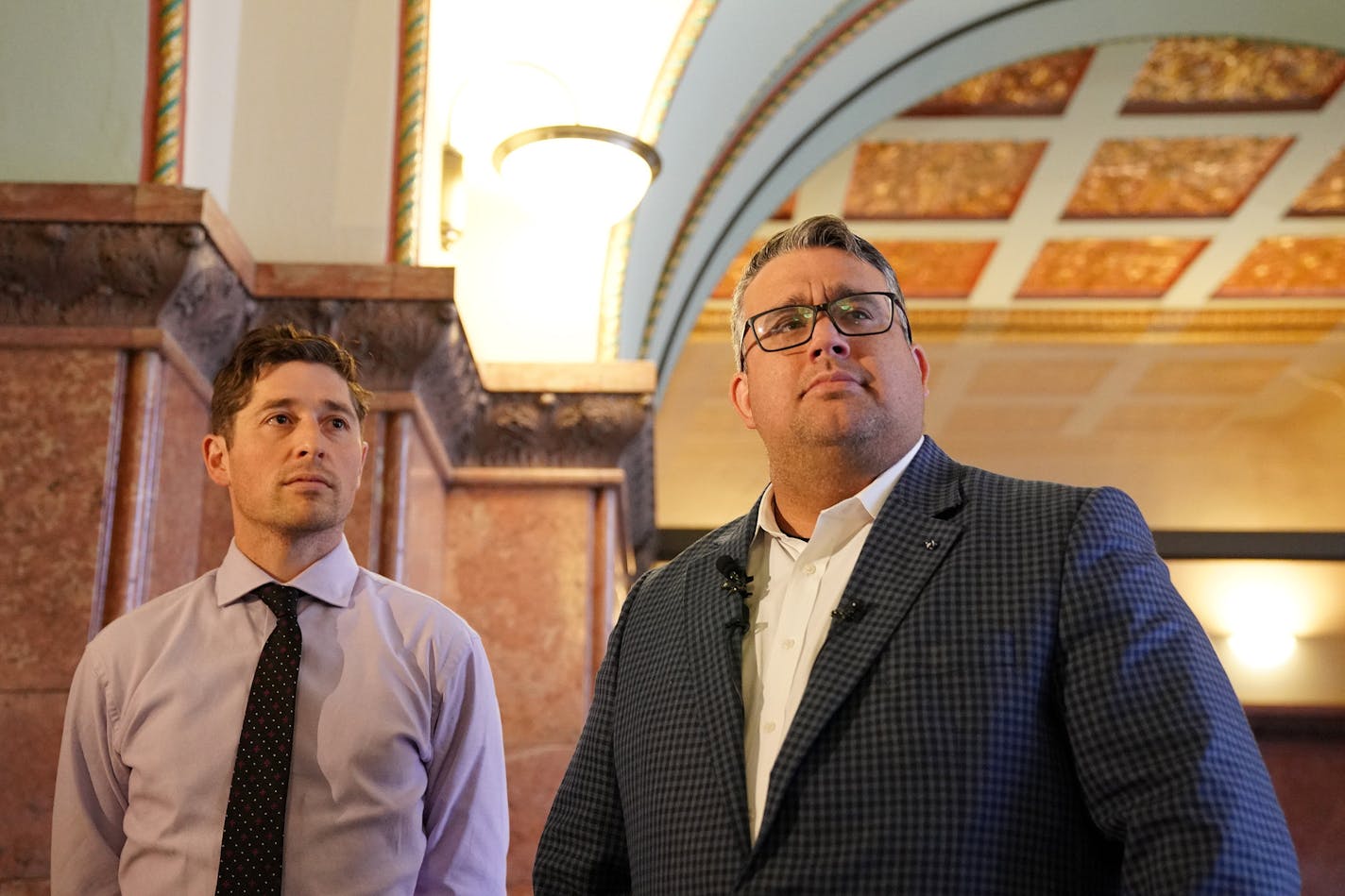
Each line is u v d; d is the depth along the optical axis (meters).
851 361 1.86
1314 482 10.65
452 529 4.59
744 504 10.38
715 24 5.03
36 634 2.97
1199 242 9.53
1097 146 8.38
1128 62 7.55
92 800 2.21
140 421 3.15
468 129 4.53
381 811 2.18
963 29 6.65
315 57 4.01
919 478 1.88
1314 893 9.44
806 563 1.84
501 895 2.31
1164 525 10.66
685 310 7.46
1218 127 8.22
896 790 1.55
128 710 2.21
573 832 1.93
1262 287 10.11
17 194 3.10
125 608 3.03
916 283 10.11
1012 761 1.56
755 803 1.67
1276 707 9.99
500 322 4.86
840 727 1.62
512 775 4.35
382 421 3.81
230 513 3.54
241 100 3.95
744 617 1.84
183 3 3.44
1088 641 1.60
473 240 4.90
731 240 7.33
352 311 3.68
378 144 3.96
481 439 4.60
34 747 2.91
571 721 4.42
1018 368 10.68
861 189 8.77
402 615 2.39
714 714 1.73
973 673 1.60
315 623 2.32
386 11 4.05
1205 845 1.43
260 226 3.87
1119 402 10.79
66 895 2.16
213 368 3.57
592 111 4.85
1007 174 8.70
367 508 3.73
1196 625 1.63
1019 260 9.75
